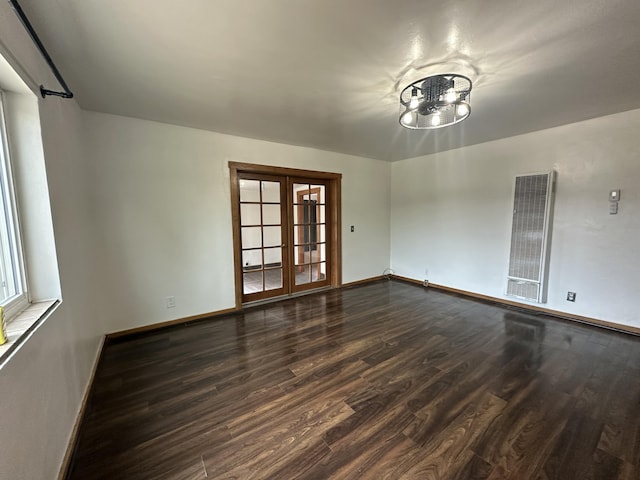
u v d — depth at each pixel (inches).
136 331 119.0
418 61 74.1
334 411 70.7
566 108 107.7
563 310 133.1
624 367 89.9
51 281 61.1
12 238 55.2
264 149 150.3
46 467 47.8
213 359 97.0
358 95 94.3
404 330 120.4
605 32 62.2
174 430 64.8
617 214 116.3
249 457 57.4
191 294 131.9
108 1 51.3
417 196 198.4
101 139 107.9
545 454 57.3
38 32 59.2
